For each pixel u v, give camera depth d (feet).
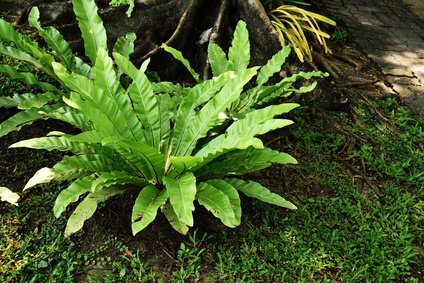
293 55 15.81
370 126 15.55
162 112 10.98
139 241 10.36
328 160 13.91
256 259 10.26
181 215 8.24
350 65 19.44
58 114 10.09
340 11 25.22
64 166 9.45
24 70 13.57
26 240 9.79
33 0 18.29
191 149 10.21
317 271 10.25
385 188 13.03
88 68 12.80
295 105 9.09
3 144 11.93
